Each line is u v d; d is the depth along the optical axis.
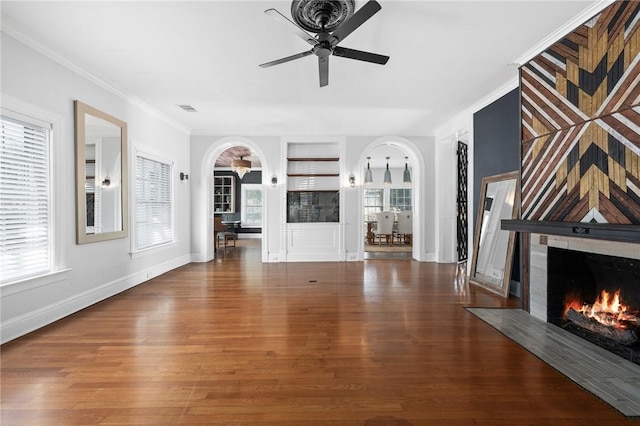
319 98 4.65
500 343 2.65
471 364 2.30
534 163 3.07
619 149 2.24
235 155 9.54
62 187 3.30
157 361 2.35
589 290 2.85
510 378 2.11
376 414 1.75
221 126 6.25
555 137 2.82
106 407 1.81
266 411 1.78
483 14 2.59
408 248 8.74
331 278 5.11
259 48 3.17
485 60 3.41
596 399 1.87
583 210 2.53
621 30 2.24
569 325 2.91
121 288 4.32
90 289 3.73
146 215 5.05
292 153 7.00
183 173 6.28
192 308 3.60
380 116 5.57
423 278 5.10
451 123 5.84
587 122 2.50
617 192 2.25
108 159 4.04
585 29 2.54
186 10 2.54
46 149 3.16
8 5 2.45
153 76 3.84
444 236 6.56
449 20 2.68
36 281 2.97
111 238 4.07
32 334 2.85
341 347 2.58
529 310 3.37
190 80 3.97
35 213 3.04
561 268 3.03
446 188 6.55
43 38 2.95
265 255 6.71
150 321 3.18
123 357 2.41
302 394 1.94
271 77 3.89
